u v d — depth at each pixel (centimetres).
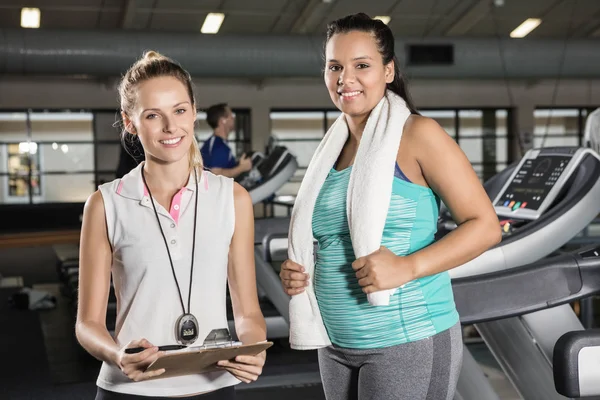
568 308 228
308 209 163
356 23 158
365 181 152
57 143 1508
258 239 403
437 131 153
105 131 1520
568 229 244
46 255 1041
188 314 143
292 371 396
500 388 383
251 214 152
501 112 1692
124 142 156
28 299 616
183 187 146
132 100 142
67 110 1501
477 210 151
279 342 464
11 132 1486
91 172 1523
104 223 145
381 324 154
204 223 146
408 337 153
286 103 1597
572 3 1350
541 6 1362
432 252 148
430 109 1661
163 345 142
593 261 204
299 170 1619
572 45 1246
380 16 1373
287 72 1189
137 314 143
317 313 165
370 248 149
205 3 1273
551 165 278
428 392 156
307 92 1606
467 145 1684
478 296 202
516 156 1677
